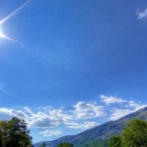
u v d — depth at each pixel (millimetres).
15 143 61500
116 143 93000
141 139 71688
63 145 126938
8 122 64250
